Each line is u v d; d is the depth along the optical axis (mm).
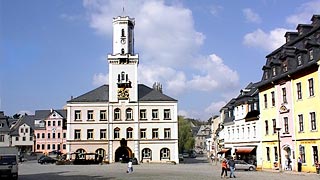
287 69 53750
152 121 91750
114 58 92688
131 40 96438
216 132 107438
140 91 94875
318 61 45750
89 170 59750
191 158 132875
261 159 62531
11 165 38406
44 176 45938
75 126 90562
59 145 142875
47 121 143625
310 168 48000
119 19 95500
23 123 145500
